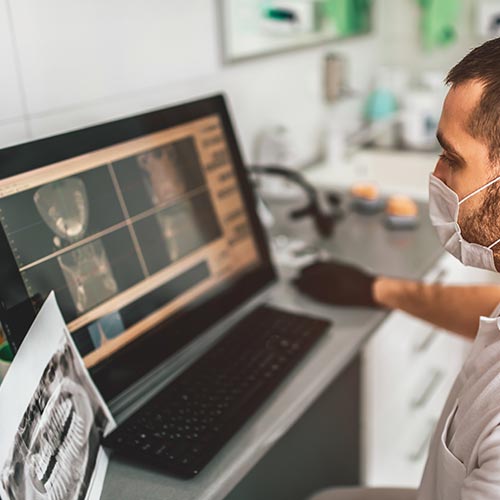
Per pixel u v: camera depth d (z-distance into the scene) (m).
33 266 0.85
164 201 1.09
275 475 1.63
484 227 0.74
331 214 1.70
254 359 1.04
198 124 1.18
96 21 1.27
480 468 0.66
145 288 1.03
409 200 1.68
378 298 1.19
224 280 1.19
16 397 0.65
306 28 2.06
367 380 1.38
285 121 2.06
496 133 0.67
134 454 0.82
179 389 0.96
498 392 0.70
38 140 0.89
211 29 1.61
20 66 1.13
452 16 2.63
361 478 1.51
